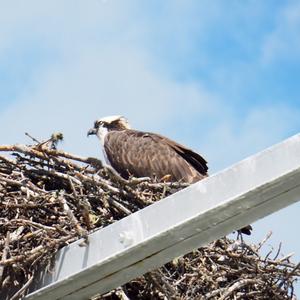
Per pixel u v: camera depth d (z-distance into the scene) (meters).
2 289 10.61
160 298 12.61
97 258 9.59
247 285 13.34
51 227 11.77
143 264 9.66
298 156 8.72
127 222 9.50
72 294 10.08
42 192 12.82
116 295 12.45
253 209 9.11
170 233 9.20
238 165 9.02
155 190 13.57
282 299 13.40
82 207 11.91
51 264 10.08
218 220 9.19
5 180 13.28
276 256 13.88
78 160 13.73
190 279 12.82
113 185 13.26
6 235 11.70
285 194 8.96
